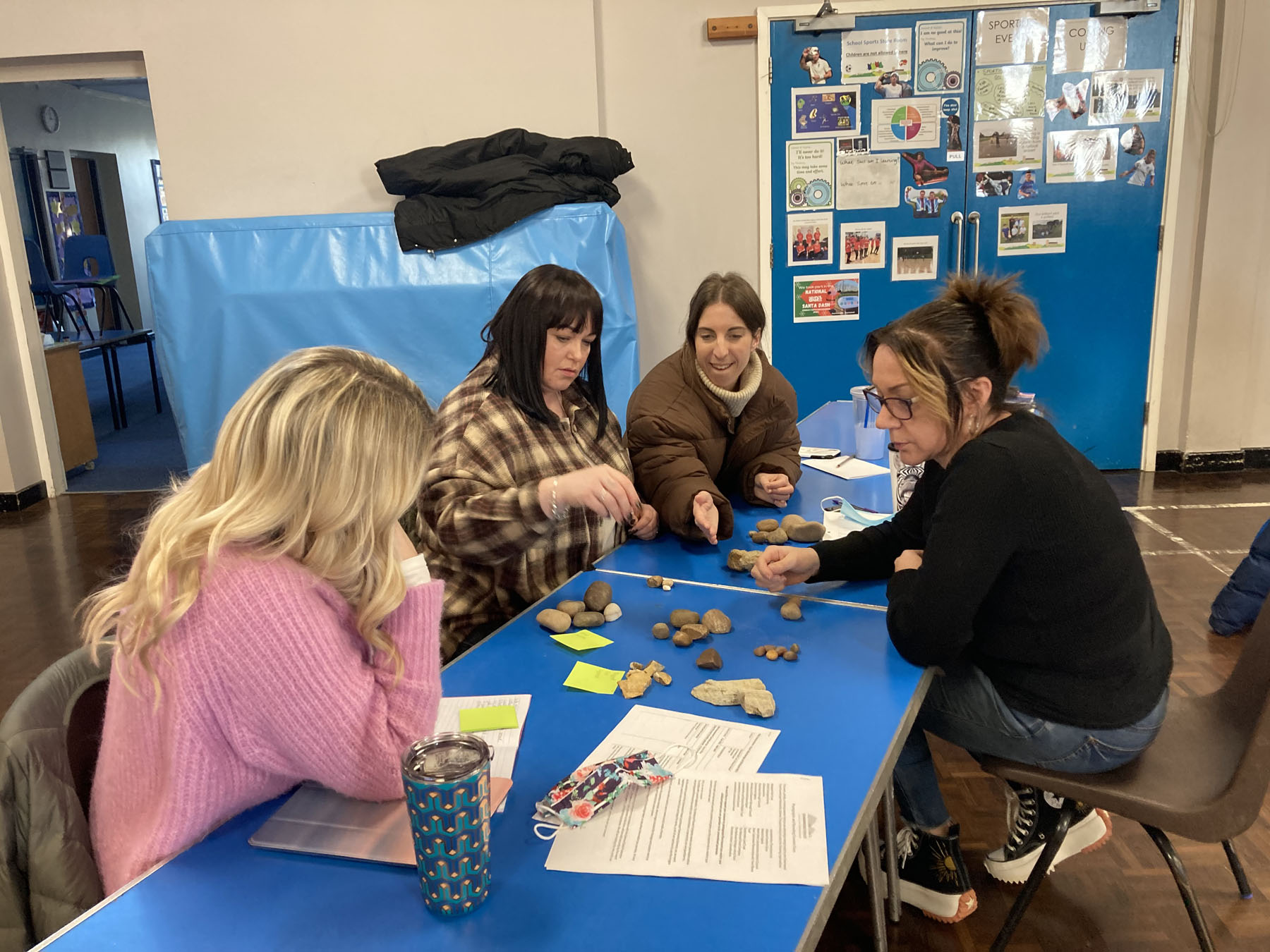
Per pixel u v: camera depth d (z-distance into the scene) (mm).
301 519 965
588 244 3986
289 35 4227
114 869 1000
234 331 4066
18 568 3924
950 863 1726
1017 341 1322
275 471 942
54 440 4965
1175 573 3381
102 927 868
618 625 1534
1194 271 4473
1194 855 1935
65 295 8031
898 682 1314
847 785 1069
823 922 879
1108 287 4449
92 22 4254
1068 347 4527
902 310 4527
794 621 1531
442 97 4270
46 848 1013
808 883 911
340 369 979
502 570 1835
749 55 4316
